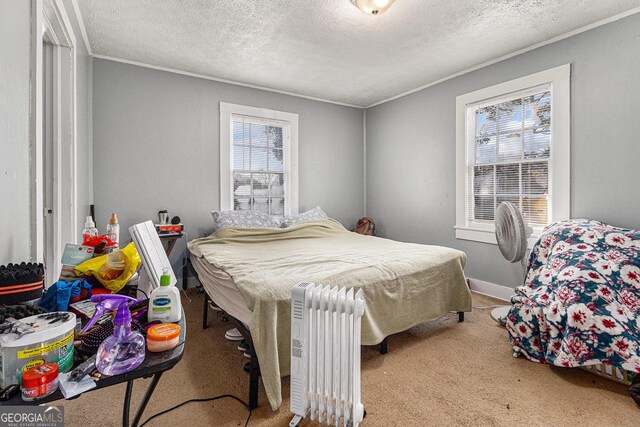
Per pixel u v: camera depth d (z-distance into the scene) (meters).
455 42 2.80
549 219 2.83
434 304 2.39
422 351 2.16
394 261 2.27
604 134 2.47
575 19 2.44
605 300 1.78
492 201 3.29
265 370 1.53
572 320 1.78
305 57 3.10
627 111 2.35
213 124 3.66
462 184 3.50
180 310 1.04
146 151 3.29
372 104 4.66
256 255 2.48
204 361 2.03
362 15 2.37
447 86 3.63
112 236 1.80
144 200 3.30
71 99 2.18
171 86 3.41
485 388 1.73
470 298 2.57
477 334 2.42
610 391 1.69
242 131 3.92
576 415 1.51
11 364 0.66
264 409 1.58
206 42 2.80
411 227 4.14
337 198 4.62
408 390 1.72
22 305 0.82
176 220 3.35
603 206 2.48
